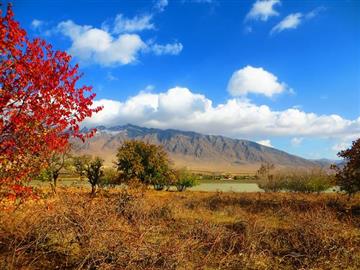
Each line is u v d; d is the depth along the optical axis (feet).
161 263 25.72
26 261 25.50
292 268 29.50
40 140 28.27
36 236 27.22
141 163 108.37
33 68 27.55
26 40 27.66
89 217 26.68
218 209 64.69
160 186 131.34
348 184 64.08
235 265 29.12
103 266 23.59
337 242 32.53
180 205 64.90
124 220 33.88
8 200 28.71
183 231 37.19
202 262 27.81
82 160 83.15
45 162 29.91
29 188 30.01
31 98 27.89
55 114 28.50
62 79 28.91
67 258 26.02
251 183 251.80
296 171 128.57
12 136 27.76
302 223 36.27
